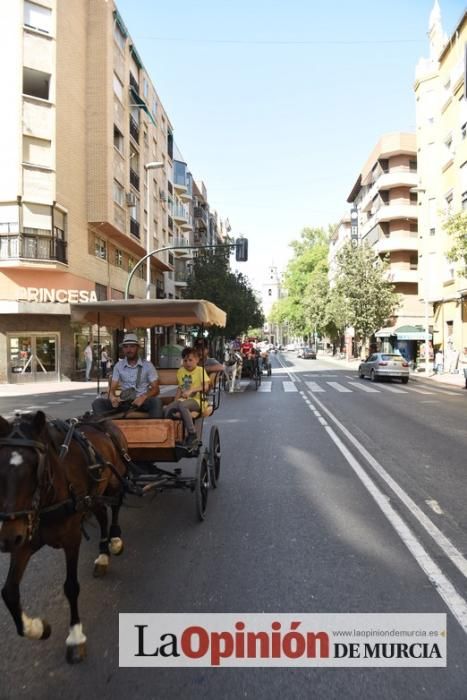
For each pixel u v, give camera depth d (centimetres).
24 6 2602
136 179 3753
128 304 698
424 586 414
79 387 2436
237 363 2256
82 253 2962
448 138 3422
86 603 395
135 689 295
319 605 387
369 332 4450
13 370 2664
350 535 529
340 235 7869
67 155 2786
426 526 553
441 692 292
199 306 691
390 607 383
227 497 677
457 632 349
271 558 474
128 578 437
